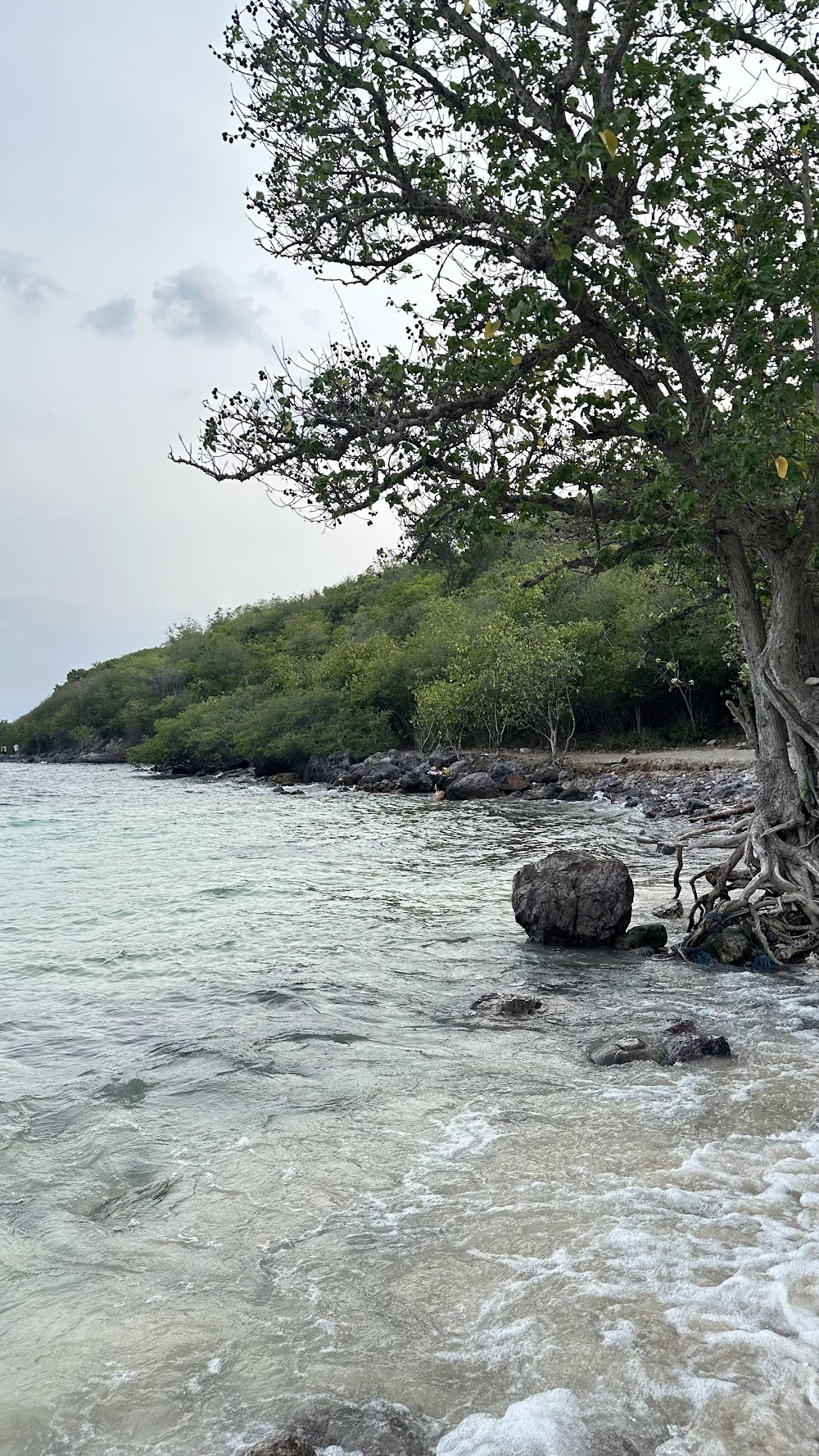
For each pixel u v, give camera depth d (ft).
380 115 32.37
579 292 29.30
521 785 143.43
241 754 259.19
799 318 30.73
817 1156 20.62
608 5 31.32
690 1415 12.66
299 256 35.01
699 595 53.26
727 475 33.45
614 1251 16.88
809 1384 13.16
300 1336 14.88
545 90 31.53
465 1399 13.23
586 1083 26.12
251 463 33.32
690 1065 27.09
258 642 423.23
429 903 57.98
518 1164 20.81
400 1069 28.07
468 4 29.40
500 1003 34.22
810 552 37.14
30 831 110.11
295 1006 35.42
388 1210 18.98
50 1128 24.34
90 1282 16.85
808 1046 28.73
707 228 37.60
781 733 40.52
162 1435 12.78
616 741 185.16
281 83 32.89
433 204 33.24
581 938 44.32
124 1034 32.42
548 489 34.91
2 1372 14.24
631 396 35.55
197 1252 17.75
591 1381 13.43
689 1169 20.11
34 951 46.57
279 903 58.70
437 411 33.06
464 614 230.89
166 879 69.97
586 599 195.93
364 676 227.61
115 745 392.06
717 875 42.42
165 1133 23.71
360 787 175.63
